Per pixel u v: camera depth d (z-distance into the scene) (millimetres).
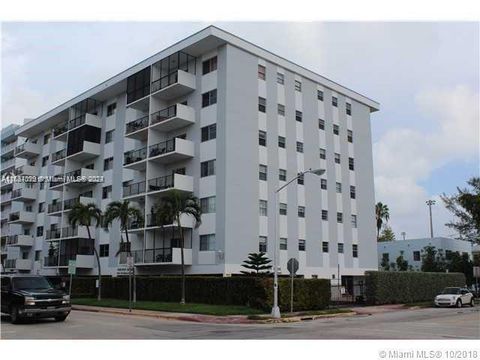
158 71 42438
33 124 61031
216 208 36250
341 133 47281
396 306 36562
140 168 43688
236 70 38250
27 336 16031
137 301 35938
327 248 43281
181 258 34594
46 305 20203
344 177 46625
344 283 44688
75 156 51281
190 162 39094
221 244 35281
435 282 44969
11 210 68625
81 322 21266
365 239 47594
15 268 59719
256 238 37219
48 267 51719
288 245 39750
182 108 38875
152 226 38969
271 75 41188
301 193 41812
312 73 44875
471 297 38875
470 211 47312
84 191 52188
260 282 28672
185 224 36844
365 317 27719
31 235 61094
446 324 22234
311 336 16734
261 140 39219
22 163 69125
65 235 50562
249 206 37156
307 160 42969
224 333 17766
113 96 50125
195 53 40000
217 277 31625
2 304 21141
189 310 28016
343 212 45719
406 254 68438
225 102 37125
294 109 42688
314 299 30906
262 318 24484
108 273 45719
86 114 50531
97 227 47812
